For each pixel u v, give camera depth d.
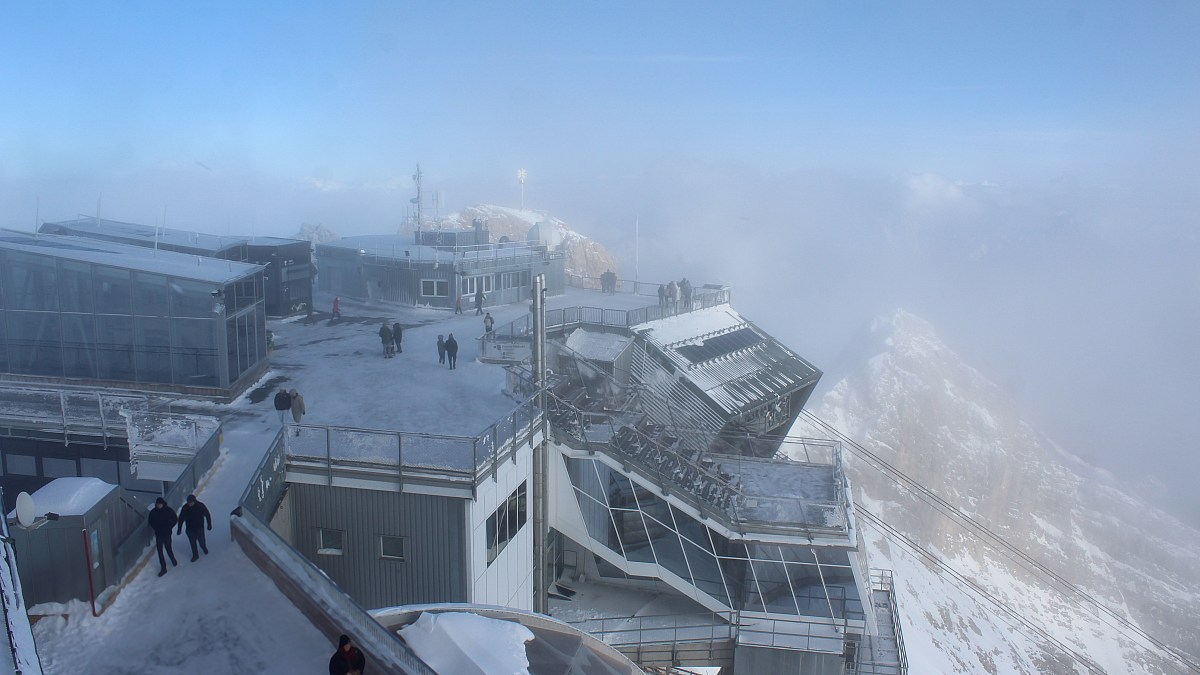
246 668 14.79
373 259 59.62
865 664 30.50
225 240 53.28
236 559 18.58
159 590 17.16
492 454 25.55
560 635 19.22
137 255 35.66
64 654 14.90
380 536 25.00
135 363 32.81
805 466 34.41
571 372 37.62
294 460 24.61
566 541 35.16
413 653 14.35
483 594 25.84
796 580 30.98
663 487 30.00
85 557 15.99
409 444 24.31
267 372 37.22
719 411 42.41
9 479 29.50
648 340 44.62
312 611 16.28
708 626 29.84
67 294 32.62
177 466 24.92
